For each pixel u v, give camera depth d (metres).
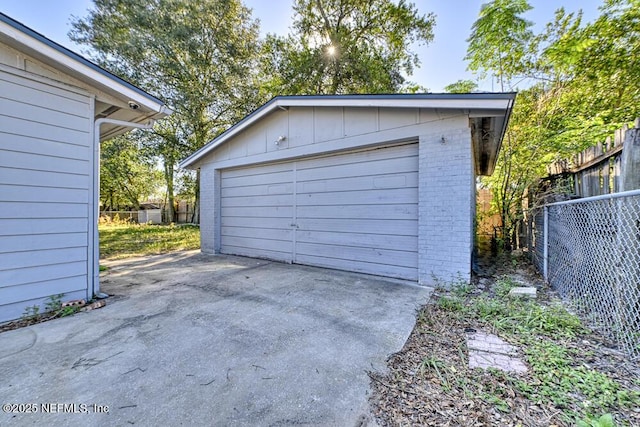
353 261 4.93
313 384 1.79
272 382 1.81
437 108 3.72
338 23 12.46
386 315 2.93
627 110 5.35
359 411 1.54
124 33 11.40
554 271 3.74
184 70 12.75
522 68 5.72
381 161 4.59
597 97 5.59
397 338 2.40
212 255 6.86
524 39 5.43
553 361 1.90
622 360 1.91
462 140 3.71
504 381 1.74
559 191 4.79
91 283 3.50
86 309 3.16
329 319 2.84
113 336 2.49
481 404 1.55
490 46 5.61
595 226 2.60
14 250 2.91
